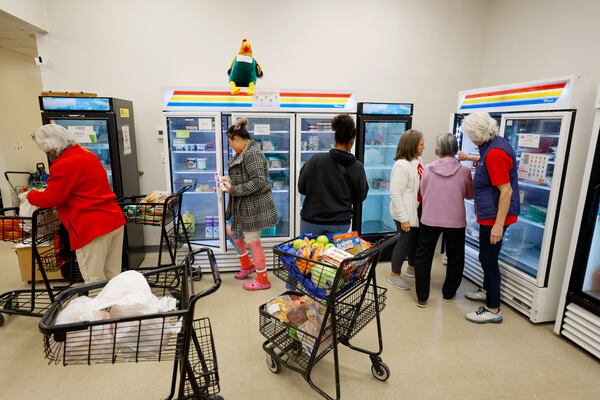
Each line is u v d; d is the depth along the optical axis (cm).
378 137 430
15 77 541
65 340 130
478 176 267
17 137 548
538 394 211
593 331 241
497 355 246
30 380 220
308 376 198
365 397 207
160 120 402
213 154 401
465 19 449
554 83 260
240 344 256
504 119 302
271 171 395
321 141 406
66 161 242
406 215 317
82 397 207
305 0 407
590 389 215
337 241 204
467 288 348
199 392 168
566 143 254
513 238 341
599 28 322
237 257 376
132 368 231
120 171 345
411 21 436
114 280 147
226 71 405
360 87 439
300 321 208
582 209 245
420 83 454
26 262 341
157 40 387
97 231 257
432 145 473
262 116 349
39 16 353
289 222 379
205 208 422
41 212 267
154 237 427
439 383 219
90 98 325
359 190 254
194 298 139
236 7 395
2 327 275
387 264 409
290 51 415
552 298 282
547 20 372
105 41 378
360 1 419
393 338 264
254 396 207
